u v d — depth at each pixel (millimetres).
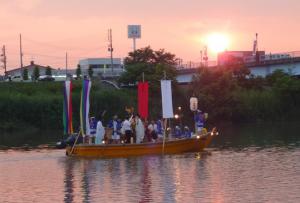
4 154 51094
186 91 111250
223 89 110438
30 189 31594
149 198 27938
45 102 98312
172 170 37281
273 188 29688
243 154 46719
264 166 38500
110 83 124625
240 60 132125
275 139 63750
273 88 120125
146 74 113312
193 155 46344
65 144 48875
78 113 96438
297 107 120375
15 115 96938
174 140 47562
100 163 42031
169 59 127375
